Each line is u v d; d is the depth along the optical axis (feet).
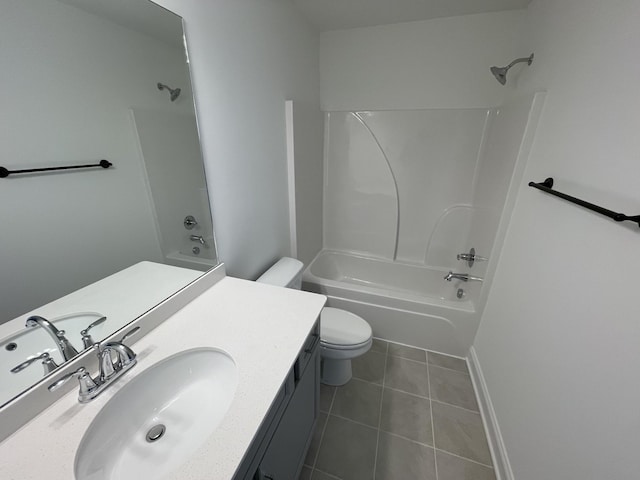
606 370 2.48
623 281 2.38
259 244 5.58
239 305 3.74
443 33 6.54
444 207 7.99
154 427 2.63
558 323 3.29
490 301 5.71
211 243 4.22
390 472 4.34
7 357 2.14
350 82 7.59
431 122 7.34
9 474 1.86
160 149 3.25
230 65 4.08
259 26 4.67
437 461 4.50
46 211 2.31
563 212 3.46
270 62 5.14
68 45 2.32
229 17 3.94
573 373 2.93
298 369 3.18
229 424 2.22
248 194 4.97
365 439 4.81
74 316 2.58
